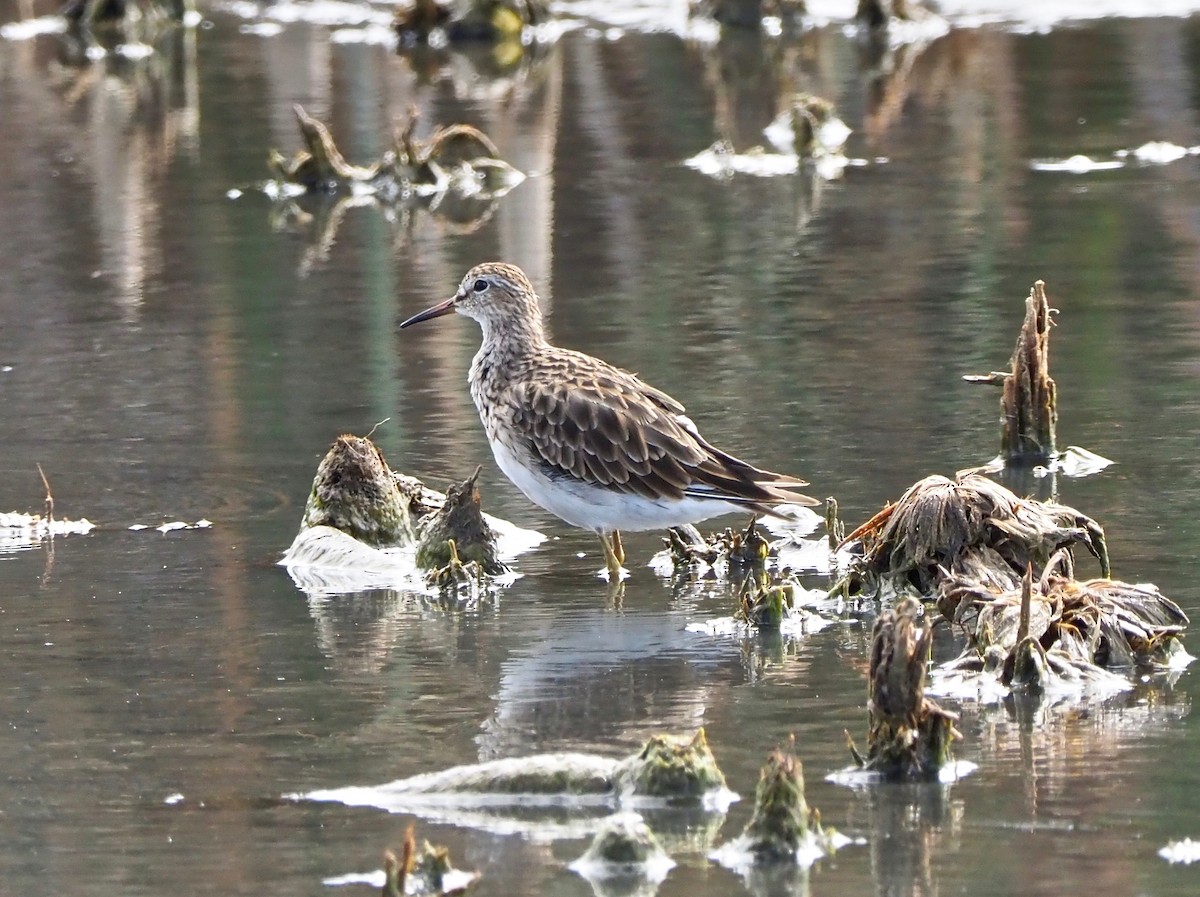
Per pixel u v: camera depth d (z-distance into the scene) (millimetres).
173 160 27156
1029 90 30016
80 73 34156
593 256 21422
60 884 8773
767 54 34219
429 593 12758
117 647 11727
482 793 9602
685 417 13398
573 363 13328
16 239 22875
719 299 19422
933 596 12336
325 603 12531
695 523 13266
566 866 8820
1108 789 9438
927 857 8805
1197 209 22266
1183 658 11172
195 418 16328
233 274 21219
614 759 9945
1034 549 12242
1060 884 8516
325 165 25641
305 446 15578
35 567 13180
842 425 15500
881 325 18312
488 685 11047
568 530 13992
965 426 15422
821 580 12797
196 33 38406
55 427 16188
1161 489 13930
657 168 25984
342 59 34906
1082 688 10750
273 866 8891
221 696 10953
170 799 9617
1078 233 21422
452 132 26016
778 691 10852
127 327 19203
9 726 10539
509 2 36500
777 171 25531
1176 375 16547
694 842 9047
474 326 18891
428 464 15070
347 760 10047
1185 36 33531
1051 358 17203
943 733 9680
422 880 8688
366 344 18359
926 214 22688
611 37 36844
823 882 8617
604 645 11688
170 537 13758
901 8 36562
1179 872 8594
